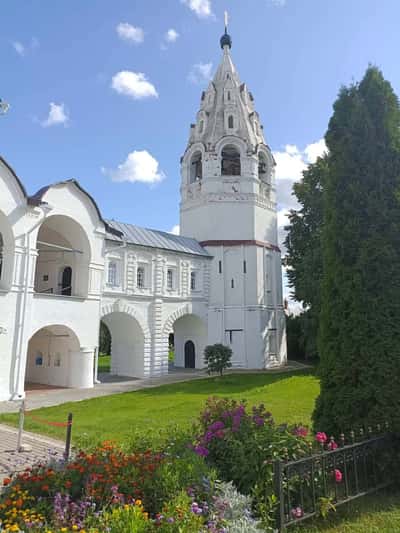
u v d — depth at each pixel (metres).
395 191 8.16
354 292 8.01
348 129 8.88
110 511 4.68
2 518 4.79
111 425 13.29
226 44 44.97
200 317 36.50
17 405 19.30
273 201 41.72
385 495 6.84
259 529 4.81
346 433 7.78
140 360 31.19
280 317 40.34
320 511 5.73
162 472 5.32
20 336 21.77
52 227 27.55
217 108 41.44
